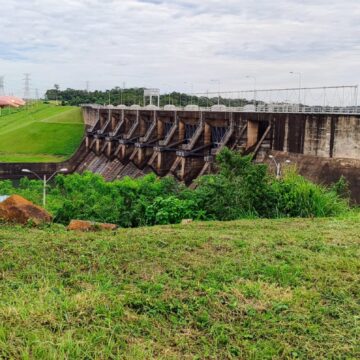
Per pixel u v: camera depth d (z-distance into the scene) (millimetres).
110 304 7562
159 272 9102
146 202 18406
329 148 36062
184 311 7527
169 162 61875
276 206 18062
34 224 13758
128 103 155875
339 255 10758
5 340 6309
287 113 40500
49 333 6570
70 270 9047
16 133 101312
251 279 9055
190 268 9398
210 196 18078
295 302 8016
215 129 55750
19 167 81250
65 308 7336
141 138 71500
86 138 92938
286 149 40875
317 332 7047
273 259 10203
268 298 8141
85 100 173625
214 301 7863
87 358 6145
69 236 11617
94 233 12266
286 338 6895
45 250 10234
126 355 6227
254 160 43406
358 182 32750
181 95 140125
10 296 7723
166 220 17281
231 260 9961
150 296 7926
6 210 14195
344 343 6770
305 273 9375
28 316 6980
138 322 7156
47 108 148875
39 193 44688
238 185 18547
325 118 36406
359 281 8977
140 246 10688
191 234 12125
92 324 6945
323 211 17984
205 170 49281
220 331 6980
